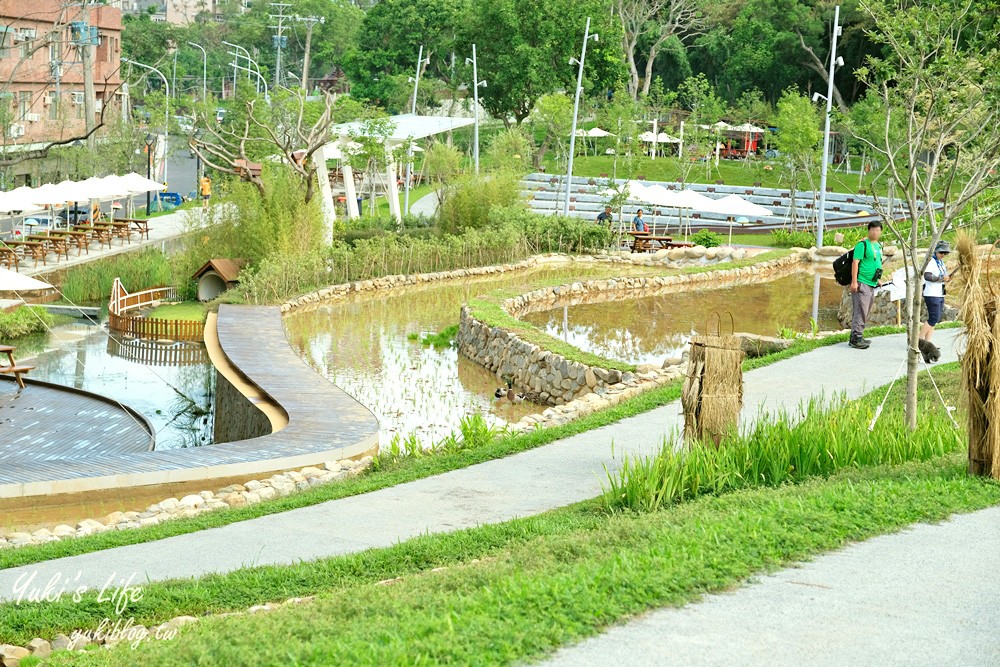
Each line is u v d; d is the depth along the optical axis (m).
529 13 67.75
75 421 18.19
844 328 26.48
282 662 5.61
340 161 66.19
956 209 11.70
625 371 19.31
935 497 8.59
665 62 84.44
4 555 9.59
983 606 6.30
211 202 34.75
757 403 14.45
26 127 48.56
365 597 7.09
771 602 6.36
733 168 68.56
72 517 12.59
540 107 62.25
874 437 10.72
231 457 13.89
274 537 9.95
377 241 35.41
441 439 16.86
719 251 40.69
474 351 23.89
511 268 37.69
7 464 14.63
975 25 12.60
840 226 51.22
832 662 5.50
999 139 12.19
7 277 21.81
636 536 8.03
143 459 13.76
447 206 41.22
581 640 5.75
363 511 10.78
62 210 48.53
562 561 7.62
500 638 5.68
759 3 77.00
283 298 29.89
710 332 25.47
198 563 9.15
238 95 67.44
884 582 6.72
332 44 123.56
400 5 87.44
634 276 33.88
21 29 46.22
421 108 85.88
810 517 8.00
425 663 5.36
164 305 31.84
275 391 17.92
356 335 26.16
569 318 27.52
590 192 61.00
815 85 74.94
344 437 15.02
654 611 6.20
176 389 22.33
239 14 136.75
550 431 13.83
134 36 100.31
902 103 12.32
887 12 12.40
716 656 5.55
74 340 26.88
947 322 21.27
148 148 53.62
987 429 9.34
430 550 8.75
